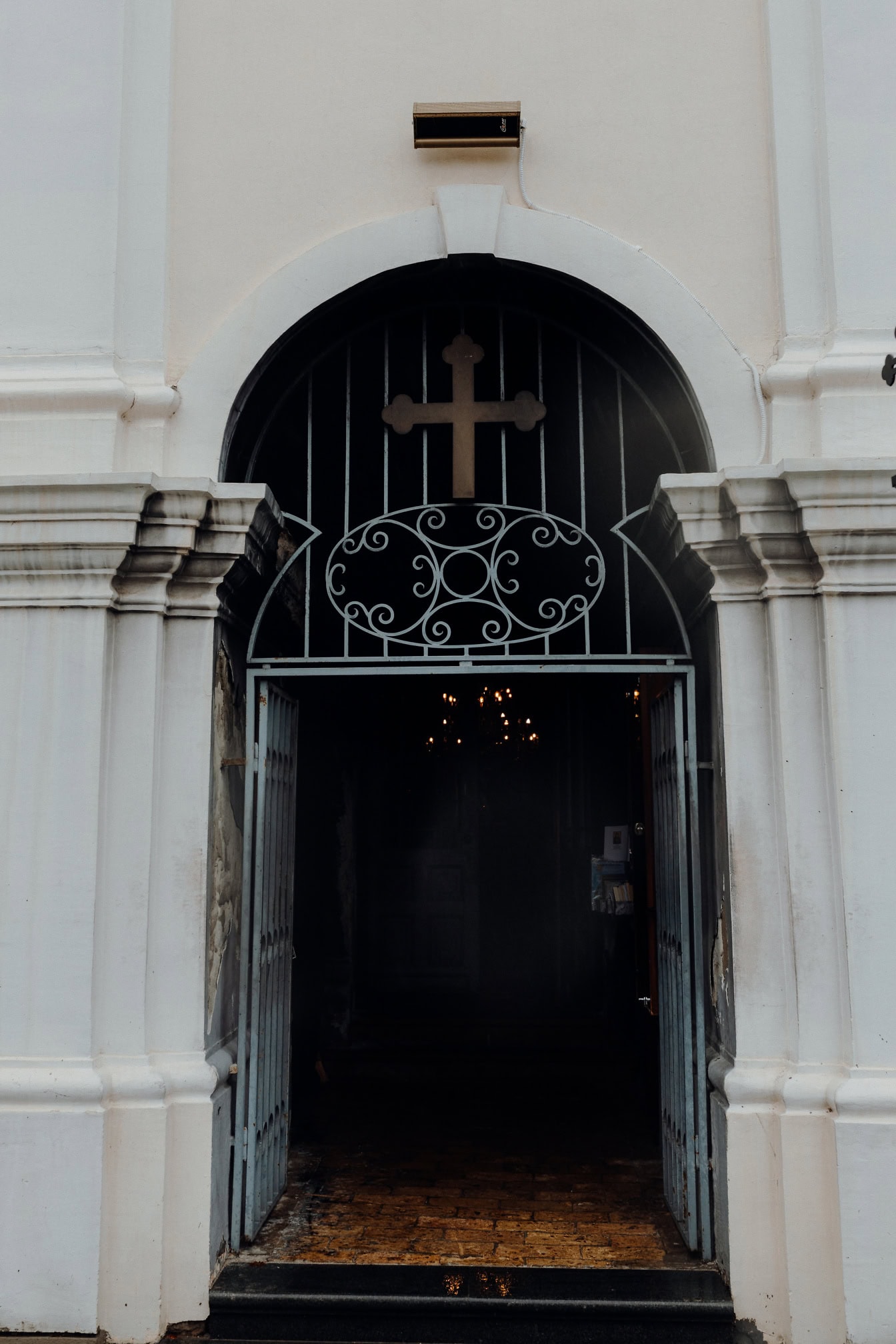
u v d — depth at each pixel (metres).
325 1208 4.33
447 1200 4.44
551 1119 5.74
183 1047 3.63
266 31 4.15
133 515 3.61
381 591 7.07
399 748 8.73
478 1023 7.68
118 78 4.09
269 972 4.22
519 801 8.79
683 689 4.04
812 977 3.51
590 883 8.18
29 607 3.70
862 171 3.87
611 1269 3.67
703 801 4.14
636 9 4.10
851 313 3.79
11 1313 3.39
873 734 3.53
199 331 4.02
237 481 4.32
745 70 4.06
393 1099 6.15
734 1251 3.45
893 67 3.92
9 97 4.09
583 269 3.93
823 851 3.56
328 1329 3.45
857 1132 3.33
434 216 3.96
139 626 3.76
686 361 3.89
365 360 4.80
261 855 4.05
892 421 3.73
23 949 3.56
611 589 6.71
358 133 4.08
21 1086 3.45
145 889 3.64
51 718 3.66
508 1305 3.43
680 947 4.02
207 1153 3.56
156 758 3.72
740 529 3.65
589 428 5.22
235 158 4.09
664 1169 4.41
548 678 8.71
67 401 3.85
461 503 4.10
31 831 3.61
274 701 4.28
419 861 8.62
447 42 4.11
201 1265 3.51
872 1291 3.27
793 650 3.65
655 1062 5.54
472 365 4.14
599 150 4.04
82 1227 3.41
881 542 3.55
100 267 3.98
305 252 3.99
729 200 4.00
